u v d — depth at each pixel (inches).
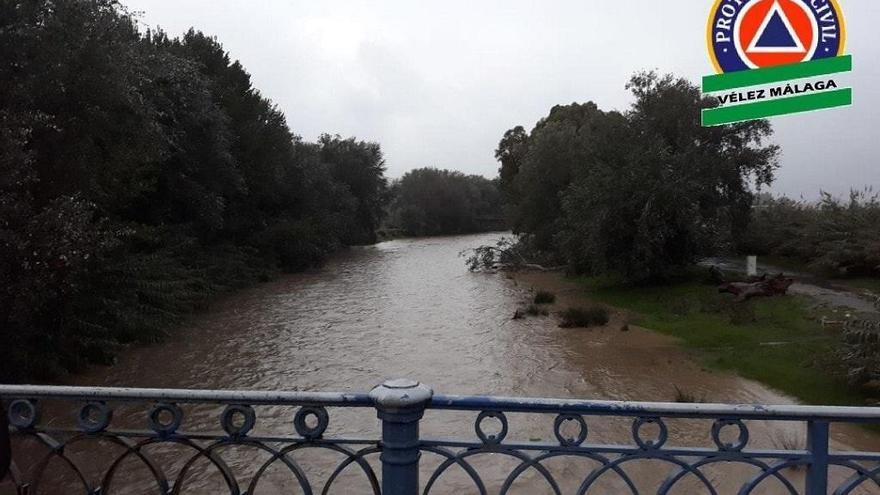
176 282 593.0
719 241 740.0
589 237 745.6
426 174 2598.4
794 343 456.4
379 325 609.6
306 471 241.6
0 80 347.9
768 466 92.5
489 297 803.4
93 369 438.0
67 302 391.9
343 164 1932.8
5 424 85.4
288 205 1312.7
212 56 1097.4
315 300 796.6
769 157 810.2
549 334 552.7
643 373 414.0
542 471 94.3
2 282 310.5
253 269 1002.7
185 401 98.7
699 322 560.4
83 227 345.1
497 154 1925.4
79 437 102.7
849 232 757.9
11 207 311.6
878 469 91.4
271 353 491.2
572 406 92.4
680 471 93.4
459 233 2662.4
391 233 2466.8
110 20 409.4
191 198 806.5
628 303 697.0
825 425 91.1
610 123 824.3
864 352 336.5
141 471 241.8
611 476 231.9
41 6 363.9
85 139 393.7
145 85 580.4
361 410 325.1
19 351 360.5
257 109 1171.3
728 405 90.9
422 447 95.6
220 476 238.5
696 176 728.3
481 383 395.9
